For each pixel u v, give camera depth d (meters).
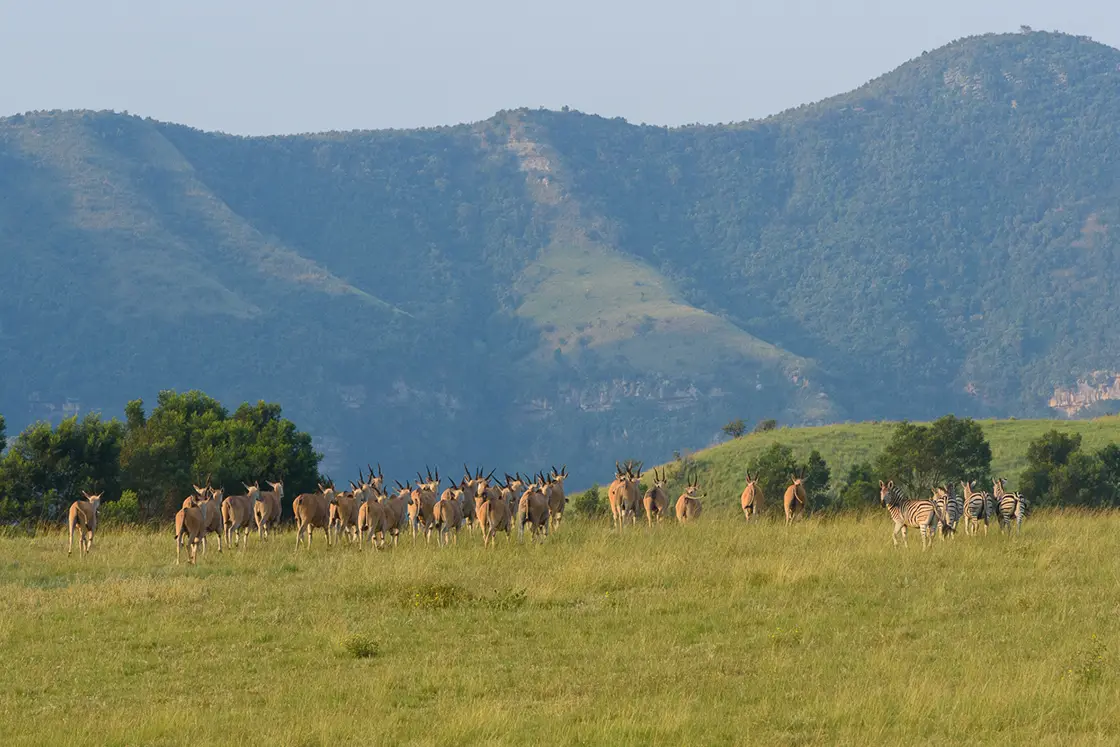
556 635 71.06
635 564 89.50
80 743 52.84
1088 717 52.31
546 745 51.06
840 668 61.81
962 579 81.81
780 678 60.19
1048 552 89.88
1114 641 63.41
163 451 192.38
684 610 76.19
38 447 178.25
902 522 99.00
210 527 107.75
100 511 167.75
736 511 159.12
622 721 53.44
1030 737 50.41
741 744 50.78
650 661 64.75
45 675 65.25
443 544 110.31
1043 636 65.81
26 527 159.00
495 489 119.56
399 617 76.69
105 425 187.50
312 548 113.75
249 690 62.09
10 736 54.34
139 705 59.91
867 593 78.50
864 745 49.75
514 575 89.81
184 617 78.19
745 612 74.44
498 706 55.94
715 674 61.44
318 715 56.06
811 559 88.81
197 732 54.22
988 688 55.97
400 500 118.00
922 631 68.62
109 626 76.06
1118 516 126.50
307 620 77.00
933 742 50.06
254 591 86.31
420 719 56.25
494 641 70.25
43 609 80.88
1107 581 79.44
